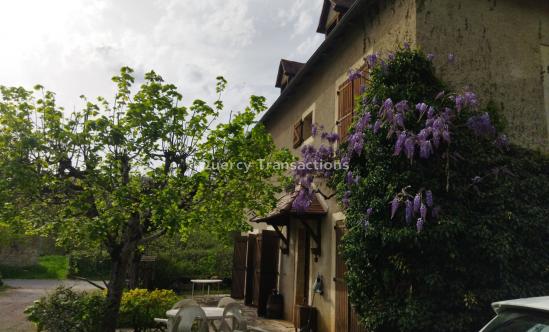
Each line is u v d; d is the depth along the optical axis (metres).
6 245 22.48
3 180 5.05
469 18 6.52
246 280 12.98
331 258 7.91
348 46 8.30
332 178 6.97
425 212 4.93
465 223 5.23
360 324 6.07
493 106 6.21
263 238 11.25
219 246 19.72
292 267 10.08
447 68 6.22
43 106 5.59
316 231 8.84
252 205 6.77
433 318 5.07
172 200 5.38
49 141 5.54
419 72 5.92
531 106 6.51
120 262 6.20
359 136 6.03
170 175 5.81
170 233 5.75
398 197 5.24
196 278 17.92
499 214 5.38
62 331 5.95
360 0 7.08
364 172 6.07
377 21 7.29
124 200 5.38
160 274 16.78
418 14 6.26
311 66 9.62
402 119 5.41
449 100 5.75
